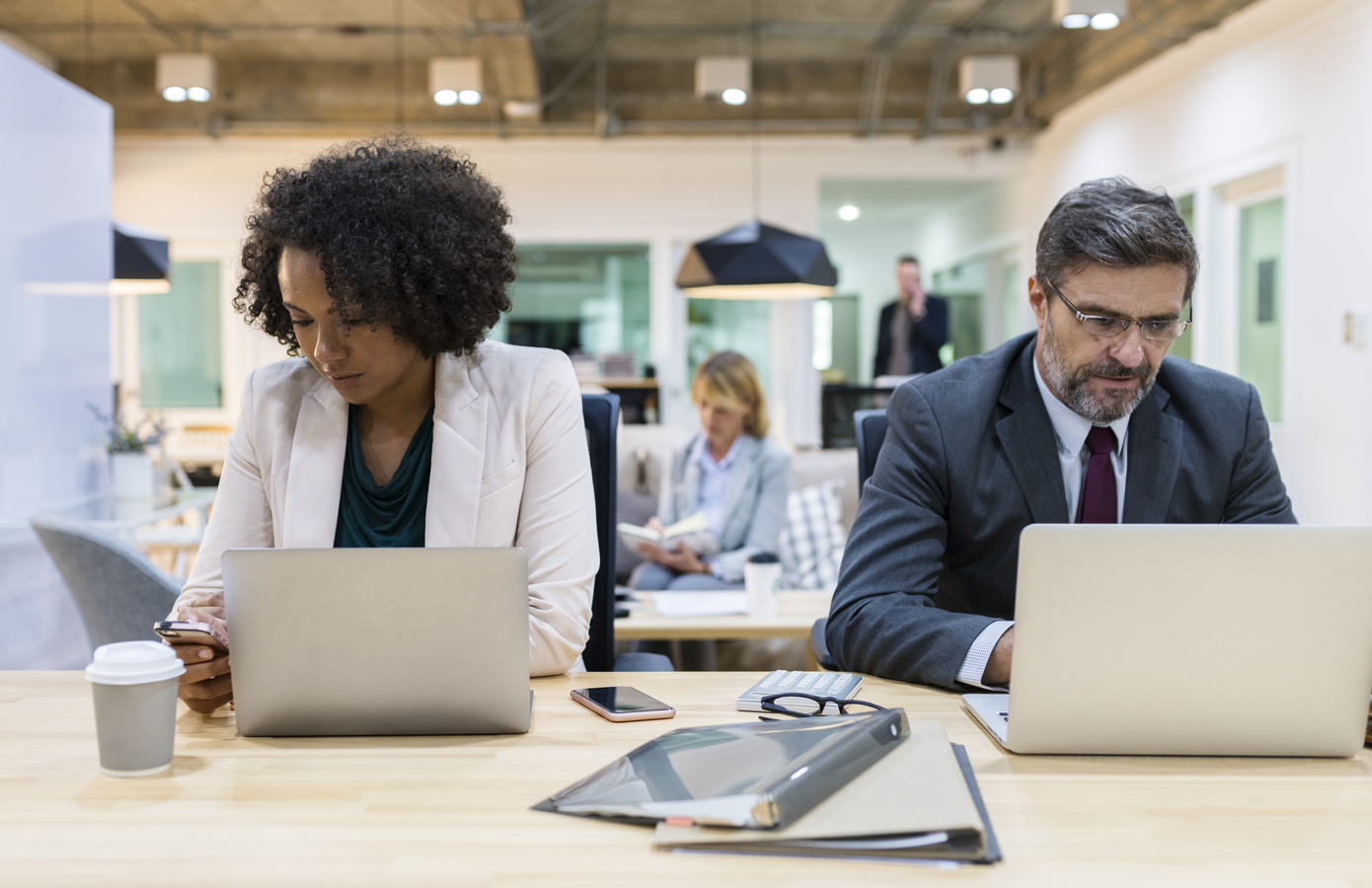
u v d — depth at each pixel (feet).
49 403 11.00
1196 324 18.61
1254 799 2.93
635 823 2.72
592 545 4.60
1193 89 18.76
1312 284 15.47
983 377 5.07
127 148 25.11
